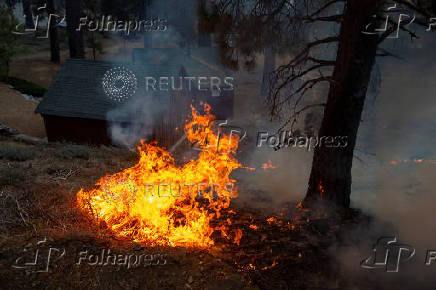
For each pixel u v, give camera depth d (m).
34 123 21.08
